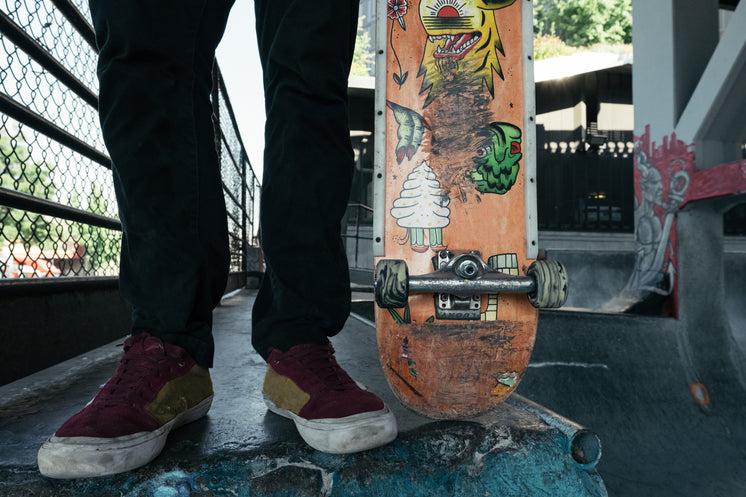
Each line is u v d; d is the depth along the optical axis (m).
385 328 0.90
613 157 9.52
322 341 0.89
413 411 0.89
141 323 0.83
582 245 9.24
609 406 3.47
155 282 0.81
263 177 0.94
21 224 1.40
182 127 0.83
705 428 3.38
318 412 0.74
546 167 9.65
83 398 1.06
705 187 3.96
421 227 0.93
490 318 0.88
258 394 1.08
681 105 4.36
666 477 2.92
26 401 1.04
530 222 0.95
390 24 0.99
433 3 1.00
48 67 1.48
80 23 1.74
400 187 0.95
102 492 0.65
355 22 1.01
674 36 4.38
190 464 0.69
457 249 0.92
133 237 0.81
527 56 1.00
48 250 1.56
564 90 9.70
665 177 4.41
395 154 0.95
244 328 2.43
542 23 16.05
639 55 4.78
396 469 0.75
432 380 0.88
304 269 0.90
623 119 9.62
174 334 0.83
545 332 3.86
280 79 0.91
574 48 15.55
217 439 0.77
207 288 0.89
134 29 0.77
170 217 0.81
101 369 1.40
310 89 0.89
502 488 0.80
